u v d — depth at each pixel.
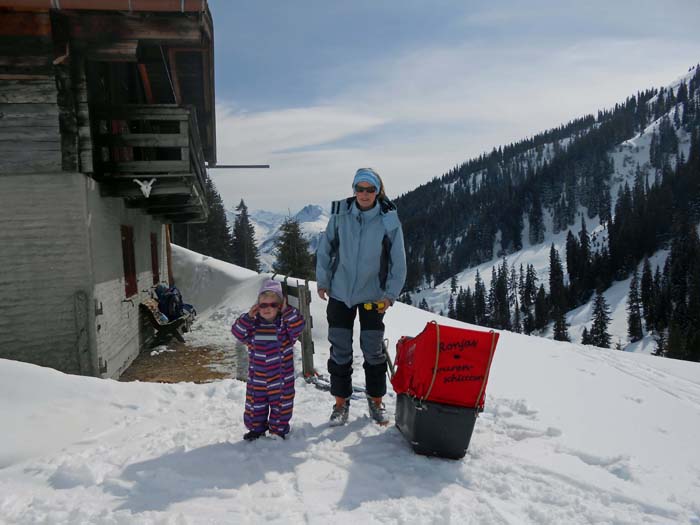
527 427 3.94
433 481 2.92
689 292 102.19
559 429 3.88
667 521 2.46
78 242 6.41
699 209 138.75
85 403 4.25
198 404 4.57
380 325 3.86
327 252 3.92
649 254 137.38
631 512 2.57
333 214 3.84
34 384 4.27
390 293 3.75
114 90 9.30
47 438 3.58
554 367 6.90
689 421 4.47
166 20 6.36
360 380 5.57
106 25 6.30
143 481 2.87
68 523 2.42
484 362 3.20
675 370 7.48
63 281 6.40
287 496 2.72
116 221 8.03
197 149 8.96
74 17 6.27
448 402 3.21
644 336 101.94
